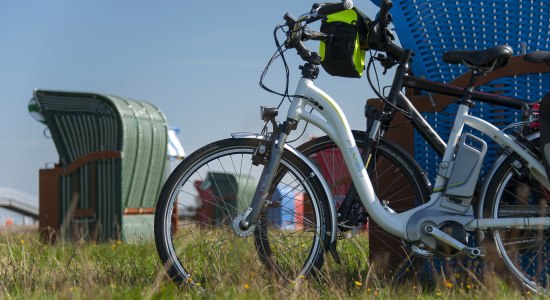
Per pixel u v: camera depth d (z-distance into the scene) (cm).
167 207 390
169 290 373
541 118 391
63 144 998
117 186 962
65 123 993
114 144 973
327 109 397
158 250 389
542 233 403
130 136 981
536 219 397
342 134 398
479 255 395
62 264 473
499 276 404
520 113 433
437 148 417
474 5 437
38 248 593
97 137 982
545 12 434
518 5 434
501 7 435
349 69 403
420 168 415
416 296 388
